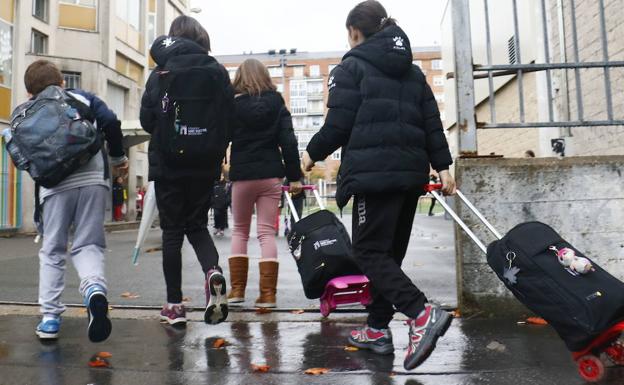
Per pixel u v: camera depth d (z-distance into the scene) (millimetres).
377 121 2715
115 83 20406
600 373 2488
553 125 4031
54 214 3260
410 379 2594
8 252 9648
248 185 4309
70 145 3092
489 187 3836
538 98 7926
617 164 3814
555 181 3824
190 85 3449
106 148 3697
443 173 2930
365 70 2781
